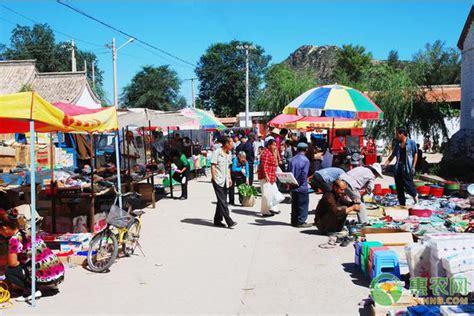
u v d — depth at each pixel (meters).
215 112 74.56
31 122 5.96
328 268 6.95
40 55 58.16
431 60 26.48
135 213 8.13
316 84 37.47
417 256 5.53
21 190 8.92
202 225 10.51
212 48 73.69
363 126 22.22
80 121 7.61
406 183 10.86
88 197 8.83
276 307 5.50
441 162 18.59
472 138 18.09
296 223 10.06
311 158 14.03
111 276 6.85
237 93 72.31
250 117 43.62
